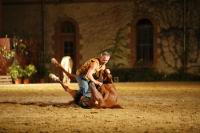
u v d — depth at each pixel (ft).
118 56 127.24
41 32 130.52
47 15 130.72
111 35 127.85
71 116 44.96
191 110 50.01
